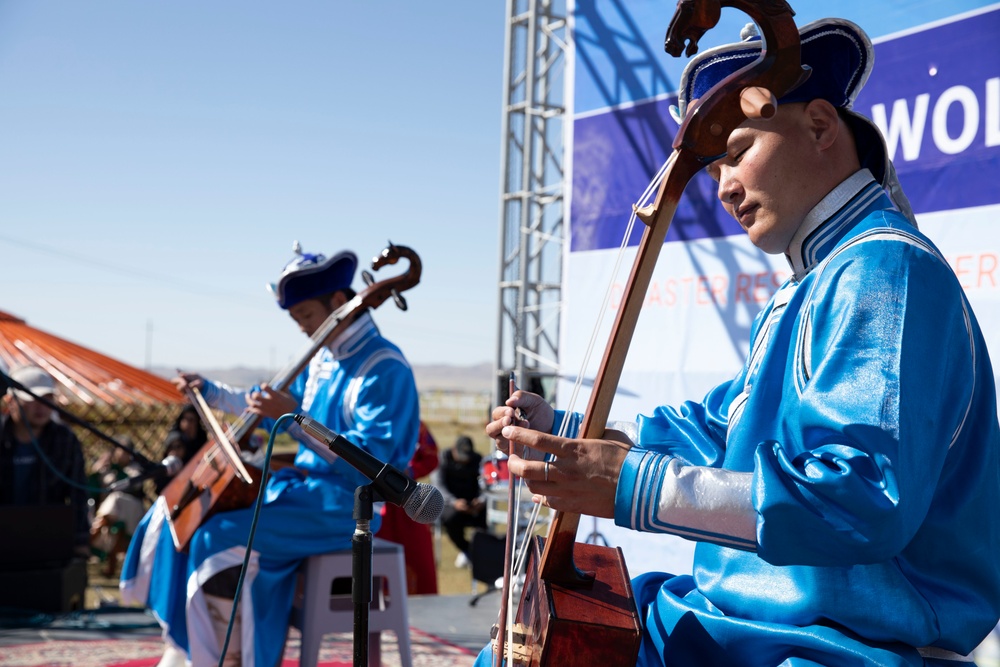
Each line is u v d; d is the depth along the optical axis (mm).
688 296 4754
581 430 1442
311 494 3541
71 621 5801
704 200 4695
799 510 1206
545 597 1479
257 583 3469
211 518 3537
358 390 3629
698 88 1551
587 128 5410
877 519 1180
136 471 8383
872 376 1257
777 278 4352
